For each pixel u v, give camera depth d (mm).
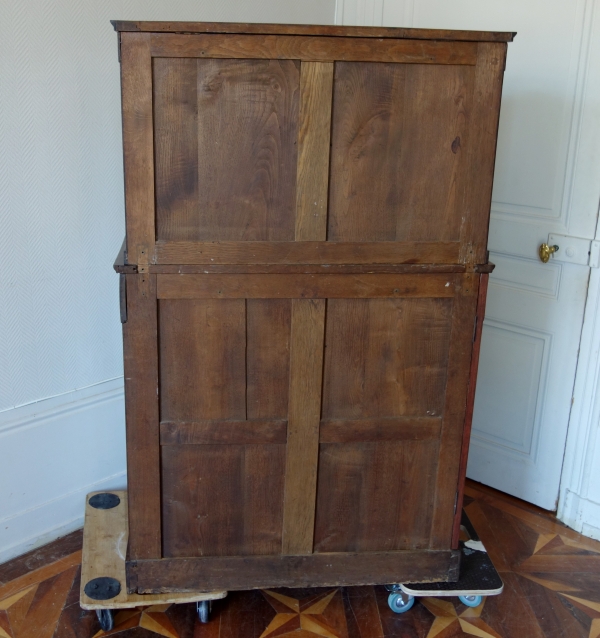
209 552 1896
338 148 1623
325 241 1675
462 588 1964
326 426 1811
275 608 2045
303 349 1746
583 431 2355
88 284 2199
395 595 2020
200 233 1647
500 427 2582
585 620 2043
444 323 1775
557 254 2293
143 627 1956
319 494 1877
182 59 1530
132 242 1629
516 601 2109
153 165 1587
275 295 1697
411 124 1623
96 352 2271
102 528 2146
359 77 1580
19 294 2041
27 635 1908
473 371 1808
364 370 1792
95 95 2074
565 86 2199
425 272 1712
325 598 2094
